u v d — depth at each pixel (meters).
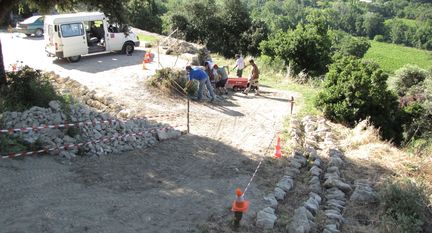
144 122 12.52
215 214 8.03
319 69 29.98
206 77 16.58
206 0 40.22
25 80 12.40
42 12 14.16
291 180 9.73
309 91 20.11
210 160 10.84
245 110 16.14
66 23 19.39
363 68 17.25
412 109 18.05
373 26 86.19
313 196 9.05
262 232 7.53
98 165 9.74
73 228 7.12
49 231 6.95
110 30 21.53
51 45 19.81
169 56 22.33
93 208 7.84
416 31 80.56
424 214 8.75
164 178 9.51
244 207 7.53
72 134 10.52
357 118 16.38
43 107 11.72
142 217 7.71
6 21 29.55
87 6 14.31
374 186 10.02
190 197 8.69
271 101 17.78
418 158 12.28
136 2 16.50
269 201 8.63
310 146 12.27
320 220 8.11
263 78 22.62
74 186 8.62
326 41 30.59
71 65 19.48
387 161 11.88
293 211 8.50
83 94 14.65
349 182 10.30
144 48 24.27
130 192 8.66
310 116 15.72
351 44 66.19
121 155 10.48
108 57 21.45
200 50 23.78
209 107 16.11
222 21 40.06
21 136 9.73
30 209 7.55
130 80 17.39
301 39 29.05
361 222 8.48
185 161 10.62
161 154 10.87
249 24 40.53
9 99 11.51
